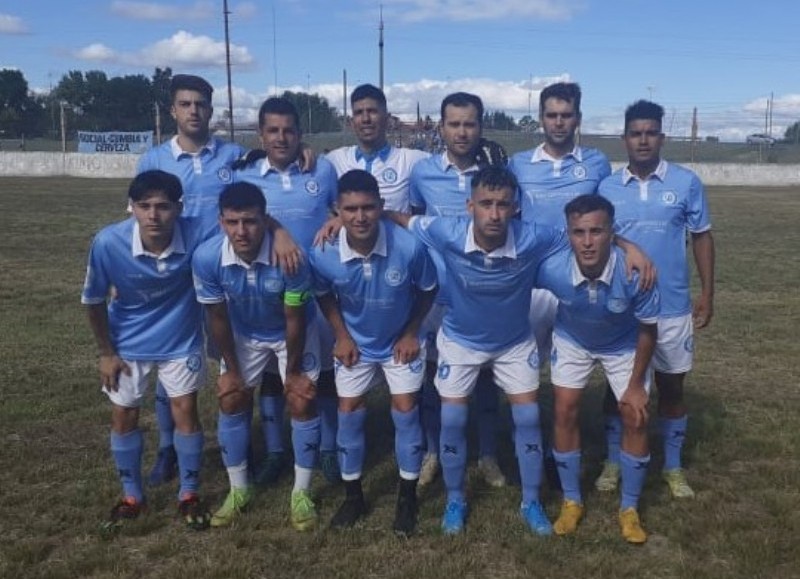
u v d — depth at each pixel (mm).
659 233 4719
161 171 4258
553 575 3902
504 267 4168
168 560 4066
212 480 5113
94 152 41875
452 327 4469
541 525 4363
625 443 4359
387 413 6328
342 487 4973
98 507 4590
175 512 4578
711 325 9383
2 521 4430
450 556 4070
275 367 4898
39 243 15727
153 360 4398
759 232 19406
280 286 4293
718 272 13438
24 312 9617
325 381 5016
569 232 4117
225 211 4098
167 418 5012
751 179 41188
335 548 4176
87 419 6039
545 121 4977
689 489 4828
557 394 4469
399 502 4449
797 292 11641
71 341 8289
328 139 44156
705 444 5562
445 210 5016
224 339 4398
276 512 4574
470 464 5324
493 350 4406
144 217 4109
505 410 6441
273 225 4336
